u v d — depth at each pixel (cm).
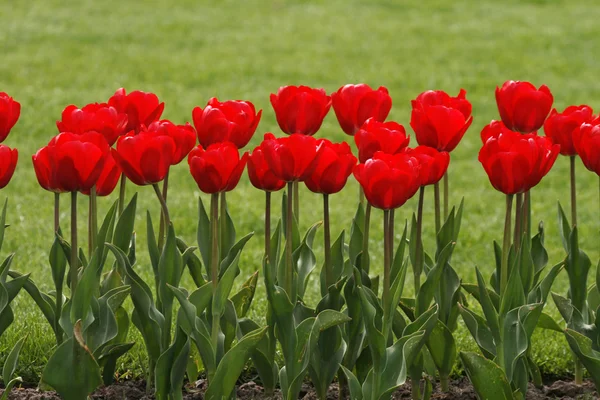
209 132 496
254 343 484
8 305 522
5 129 510
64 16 2522
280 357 623
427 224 1061
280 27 2516
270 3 2867
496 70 2067
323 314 479
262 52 2200
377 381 479
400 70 2053
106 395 581
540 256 571
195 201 1134
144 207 1101
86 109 520
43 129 1472
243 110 512
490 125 527
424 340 485
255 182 483
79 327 462
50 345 640
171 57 2112
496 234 1034
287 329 497
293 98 514
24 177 1222
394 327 545
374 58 2169
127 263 494
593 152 495
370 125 495
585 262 560
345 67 2067
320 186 468
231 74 1964
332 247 546
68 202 1116
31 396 578
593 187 1262
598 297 591
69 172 454
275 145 450
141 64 2030
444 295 558
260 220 1065
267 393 553
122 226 520
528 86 537
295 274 524
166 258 488
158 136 453
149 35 2342
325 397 533
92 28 2388
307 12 2748
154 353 522
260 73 1988
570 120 536
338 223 1063
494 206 1162
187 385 596
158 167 459
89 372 474
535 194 1219
